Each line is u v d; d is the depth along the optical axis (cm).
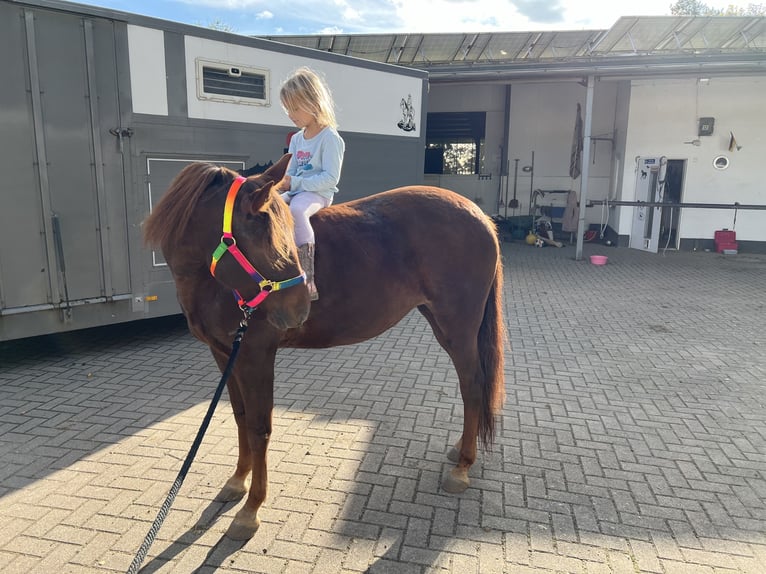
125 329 645
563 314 753
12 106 442
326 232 281
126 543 268
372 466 342
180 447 362
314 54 643
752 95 1288
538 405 443
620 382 496
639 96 1339
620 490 321
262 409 265
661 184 1292
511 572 252
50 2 446
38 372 501
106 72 488
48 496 306
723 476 337
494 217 1608
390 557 261
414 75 771
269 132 616
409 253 299
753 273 1068
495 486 323
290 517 289
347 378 495
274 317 237
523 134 1608
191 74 544
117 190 509
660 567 256
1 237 450
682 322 711
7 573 246
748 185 1333
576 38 1364
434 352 576
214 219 233
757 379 505
